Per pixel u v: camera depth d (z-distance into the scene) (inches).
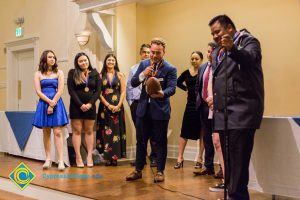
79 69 198.4
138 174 162.7
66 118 193.3
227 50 97.7
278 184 121.1
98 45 233.6
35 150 221.6
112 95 205.3
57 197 145.3
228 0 216.8
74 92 197.5
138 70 159.0
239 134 102.2
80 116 197.3
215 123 108.3
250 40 102.8
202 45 228.5
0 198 157.5
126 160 225.5
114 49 229.8
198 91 170.9
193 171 184.4
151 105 152.5
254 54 99.4
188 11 235.5
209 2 225.1
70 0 243.9
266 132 123.0
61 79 193.3
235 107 103.5
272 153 122.0
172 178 165.9
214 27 101.5
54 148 204.8
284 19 195.5
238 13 213.0
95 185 151.9
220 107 107.0
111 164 205.3
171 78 151.7
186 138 194.5
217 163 212.8
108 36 225.8
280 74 197.6
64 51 251.8
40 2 271.1
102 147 205.9
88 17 219.6
